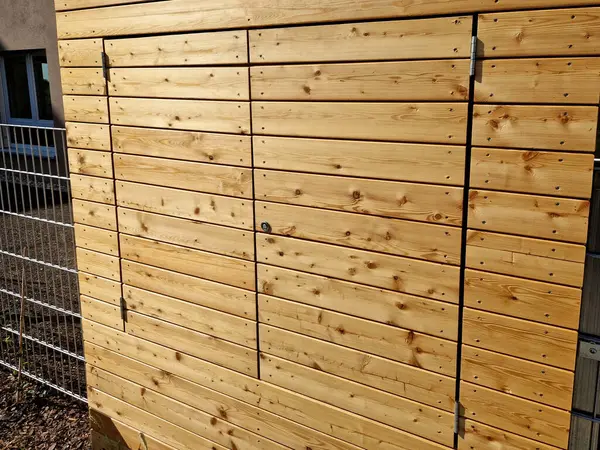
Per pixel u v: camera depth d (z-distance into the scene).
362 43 2.53
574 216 2.14
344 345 2.84
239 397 3.31
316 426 3.02
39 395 4.83
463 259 2.42
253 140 2.97
